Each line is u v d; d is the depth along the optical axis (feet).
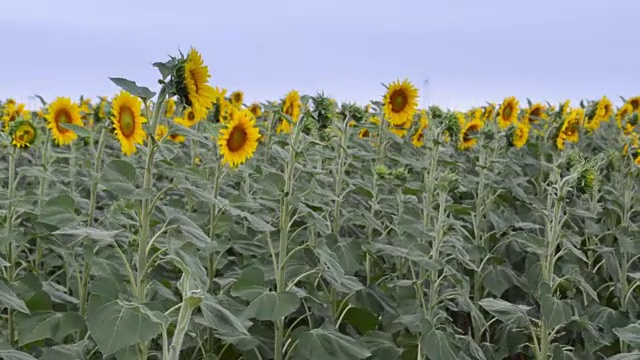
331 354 14.84
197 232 12.91
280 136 18.89
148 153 13.12
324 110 20.62
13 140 19.35
